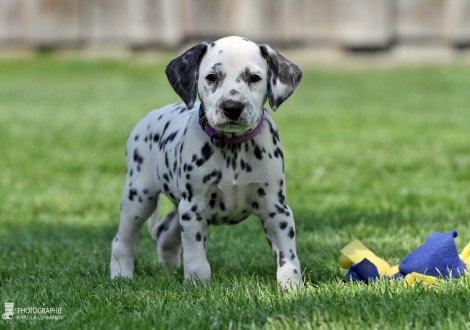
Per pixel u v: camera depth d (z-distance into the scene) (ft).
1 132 61.67
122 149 56.18
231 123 21.97
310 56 96.02
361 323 18.60
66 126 64.13
